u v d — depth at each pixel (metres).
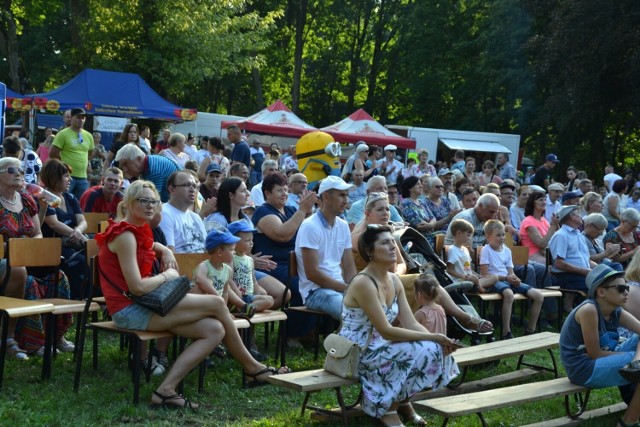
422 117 44.69
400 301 5.45
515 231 10.89
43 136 24.86
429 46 42.94
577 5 29.39
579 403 6.42
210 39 27.98
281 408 5.74
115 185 8.29
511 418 5.93
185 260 6.57
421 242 7.35
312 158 11.60
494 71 37.00
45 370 5.89
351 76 46.91
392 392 5.10
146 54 27.09
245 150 13.09
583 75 29.67
